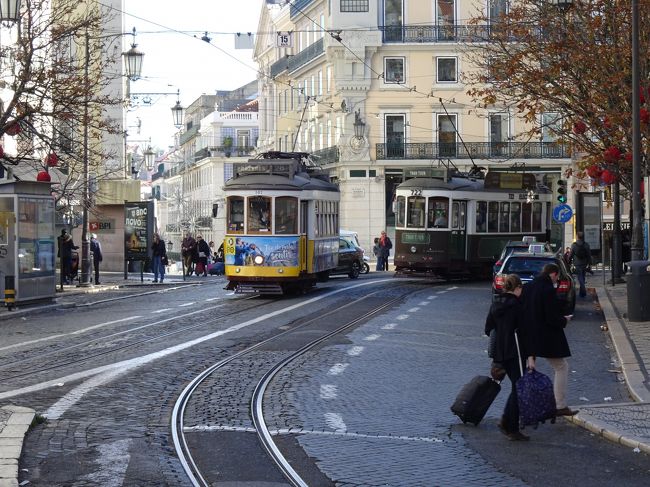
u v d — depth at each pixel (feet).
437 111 205.87
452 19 205.57
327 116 219.00
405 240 130.62
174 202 381.19
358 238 206.28
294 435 37.52
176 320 82.02
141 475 30.94
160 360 57.82
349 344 65.31
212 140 336.70
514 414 37.22
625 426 38.27
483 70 136.36
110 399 44.80
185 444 35.86
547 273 39.11
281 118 266.16
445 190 129.18
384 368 54.85
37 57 112.88
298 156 117.29
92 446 35.01
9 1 90.02
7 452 32.63
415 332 72.18
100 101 106.11
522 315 38.52
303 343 65.87
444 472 32.12
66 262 130.93
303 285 109.70
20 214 92.53
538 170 204.74
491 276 137.80
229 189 103.19
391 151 205.67
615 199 120.37
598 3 86.84
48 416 40.50
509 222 139.64
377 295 107.55
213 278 160.25
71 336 71.26
